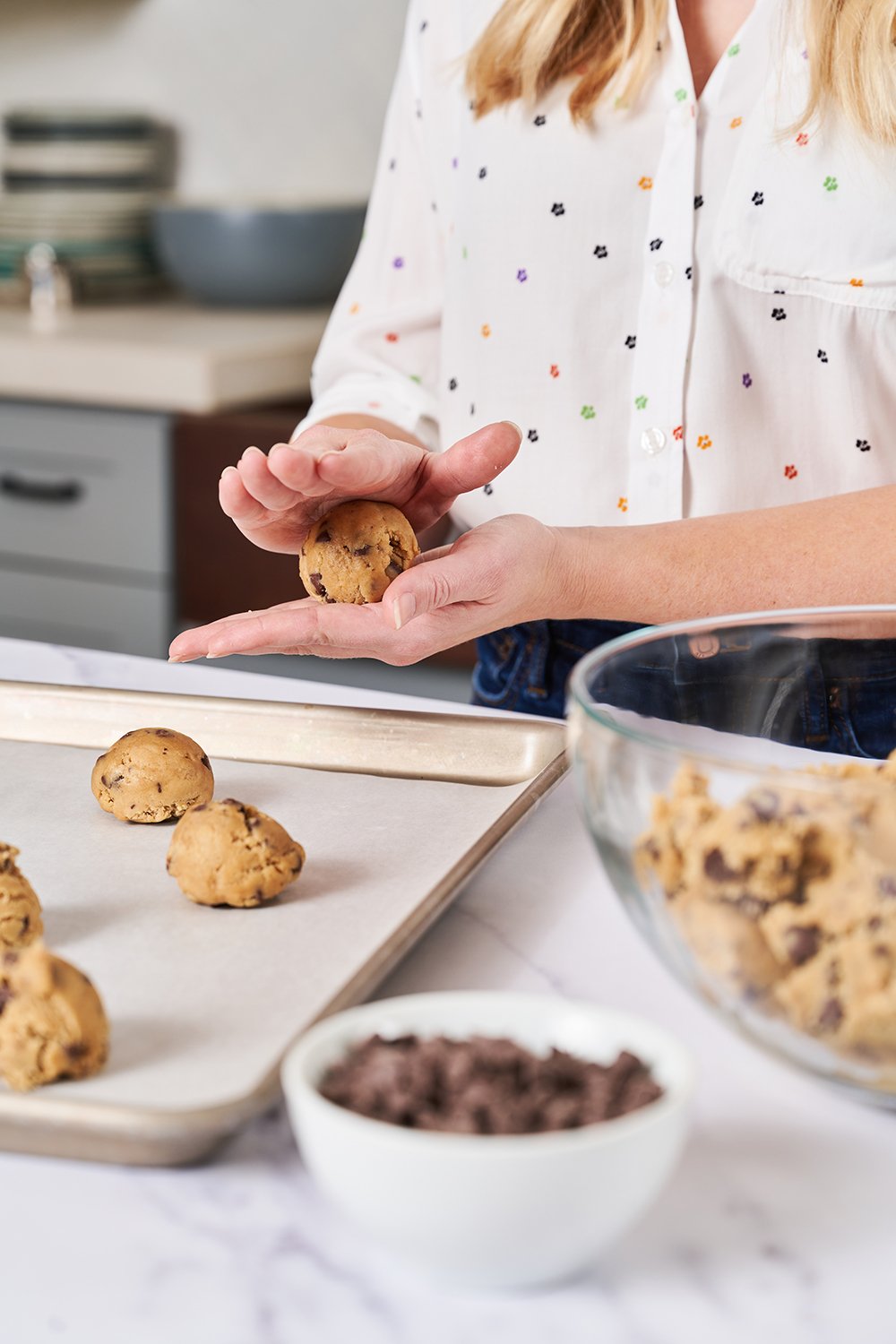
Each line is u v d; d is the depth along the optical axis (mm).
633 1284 477
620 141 1144
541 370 1207
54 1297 468
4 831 840
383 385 1333
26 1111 520
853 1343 452
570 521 1228
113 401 2256
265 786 908
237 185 2807
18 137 2609
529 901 752
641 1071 496
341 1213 512
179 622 2309
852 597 936
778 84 1086
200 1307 466
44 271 2561
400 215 1346
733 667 729
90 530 2316
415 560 869
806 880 513
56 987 553
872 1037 513
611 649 674
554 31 1127
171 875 755
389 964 640
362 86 2678
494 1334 456
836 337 1110
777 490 1167
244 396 2258
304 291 2541
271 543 896
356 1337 454
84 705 989
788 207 1094
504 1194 436
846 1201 516
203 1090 552
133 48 2812
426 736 937
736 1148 545
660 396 1163
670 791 536
